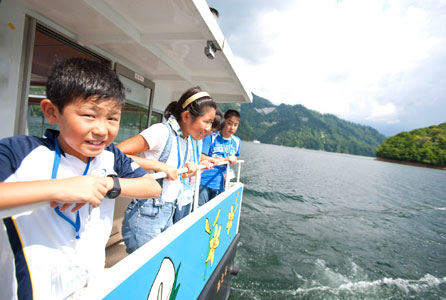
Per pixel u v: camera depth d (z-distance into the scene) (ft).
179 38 8.13
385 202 55.88
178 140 5.52
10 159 2.42
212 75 12.79
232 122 10.12
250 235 25.61
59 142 2.90
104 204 3.29
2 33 6.50
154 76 13.34
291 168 98.94
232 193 9.45
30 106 9.44
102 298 3.08
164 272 4.66
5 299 2.62
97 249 3.19
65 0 6.45
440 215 49.57
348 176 98.78
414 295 19.02
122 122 12.12
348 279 19.83
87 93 2.46
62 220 2.77
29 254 2.55
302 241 26.00
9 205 2.03
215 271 7.91
